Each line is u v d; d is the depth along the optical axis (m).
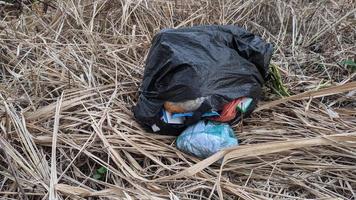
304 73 4.81
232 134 3.85
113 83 4.43
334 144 3.74
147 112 3.87
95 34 5.06
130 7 5.41
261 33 5.40
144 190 3.44
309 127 4.03
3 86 4.29
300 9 5.61
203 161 3.54
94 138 3.78
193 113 3.76
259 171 3.68
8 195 3.44
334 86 4.21
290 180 3.60
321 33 5.21
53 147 3.61
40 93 4.24
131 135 3.87
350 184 3.65
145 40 5.08
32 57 4.71
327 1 5.80
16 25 5.16
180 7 5.57
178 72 3.77
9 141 3.73
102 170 3.66
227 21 5.49
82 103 4.06
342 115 4.21
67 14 5.27
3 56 4.63
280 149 3.66
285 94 4.35
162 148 3.80
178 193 3.45
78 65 4.58
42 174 3.53
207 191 3.52
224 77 3.80
